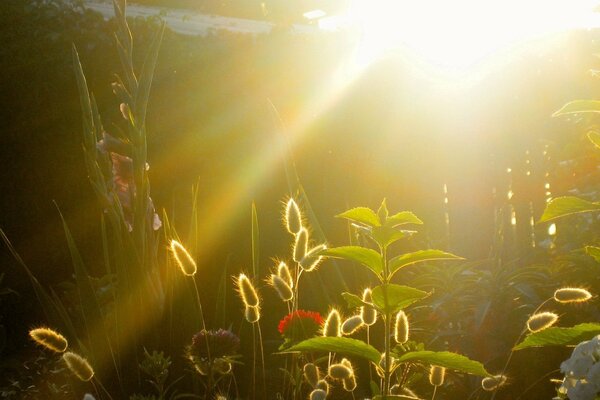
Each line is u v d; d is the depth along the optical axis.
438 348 3.45
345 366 2.05
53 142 5.67
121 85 3.54
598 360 1.81
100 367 3.47
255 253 3.33
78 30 6.35
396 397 1.89
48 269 5.36
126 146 3.59
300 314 2.70
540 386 3.29
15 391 4.03
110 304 4.02
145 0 17.67
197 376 3.37
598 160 4.96
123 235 3.53
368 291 2.23
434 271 3.82
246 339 3.71
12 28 6.13
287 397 3.00
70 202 5.57
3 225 5.48
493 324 3.44
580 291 2.00
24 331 4.92
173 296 3.53
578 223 4.18
